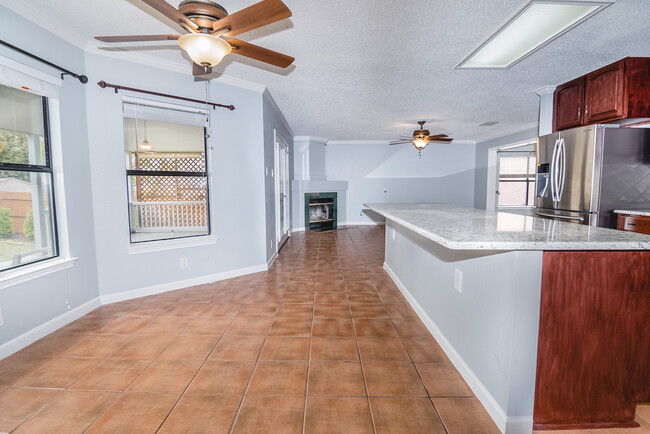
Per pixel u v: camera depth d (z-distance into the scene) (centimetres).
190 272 347
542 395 138
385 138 810
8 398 162
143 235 551
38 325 228
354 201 870
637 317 137
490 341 151
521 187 825
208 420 147
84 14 226
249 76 351
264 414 151
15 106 232
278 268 425
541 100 400
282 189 611
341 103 469
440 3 210
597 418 141
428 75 349
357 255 505
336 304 295
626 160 317
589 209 321
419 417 150
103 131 284
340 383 175
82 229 270
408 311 278
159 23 239
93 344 220
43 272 230
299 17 226
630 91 292
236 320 259
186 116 330
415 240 277
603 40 265
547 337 135
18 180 240
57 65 243
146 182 600
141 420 147
